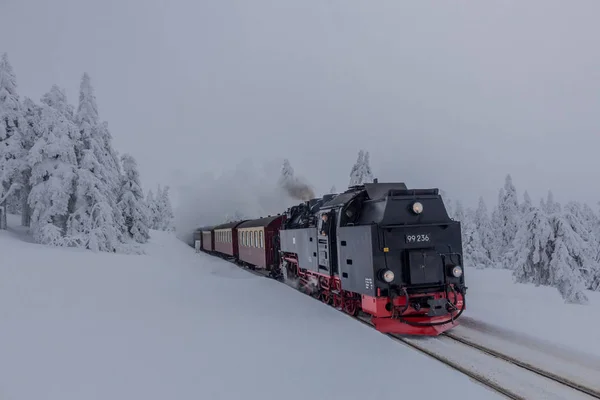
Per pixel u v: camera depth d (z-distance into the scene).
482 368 6.72
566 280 13.03
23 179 25.98
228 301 11.19
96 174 24.02
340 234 10.49
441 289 8.92
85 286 11.73
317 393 5.32
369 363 6.47
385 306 8.67
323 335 7.96
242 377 5.71
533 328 9.12
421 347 7.93
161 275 15.89
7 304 8.70
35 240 22.03
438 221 9.25
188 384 5.38
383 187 10.23
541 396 5.64
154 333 7.60
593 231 29.09
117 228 26.81
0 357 5.74
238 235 27.77
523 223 15.86
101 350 6.43
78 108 28.36
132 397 4.90
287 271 17.20
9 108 25.11
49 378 5.24
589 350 7.54
